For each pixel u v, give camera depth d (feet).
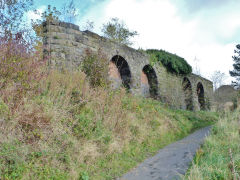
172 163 16.85
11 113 13.75
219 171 13.30
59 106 17.46
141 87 43.14
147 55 43.11
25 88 16.10
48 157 13.35
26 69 16.70
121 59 37.40
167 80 48.21
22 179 11.39
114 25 62.69
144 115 27.20
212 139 20.88
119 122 20.57
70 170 13.67
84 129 17.03
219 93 80.53
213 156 15.62
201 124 39.11
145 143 21.75
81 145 15.89
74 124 17.10
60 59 26.81
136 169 16.30
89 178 13.93
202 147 19.98
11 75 15.87
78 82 21.31
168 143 24.36
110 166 15.98
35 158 12.85
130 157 18.40
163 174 14.79
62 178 12.82
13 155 11.83
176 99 49.03
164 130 26.84
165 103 42.16
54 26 27.94
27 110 14.67
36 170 12.21
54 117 15.56
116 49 35.50
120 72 38.78
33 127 14.23
